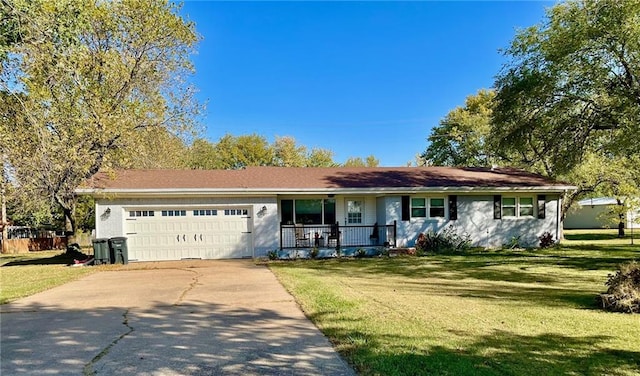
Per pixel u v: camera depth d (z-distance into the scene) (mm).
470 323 5547
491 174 19000
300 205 16609
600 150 16094
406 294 7703
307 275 10352
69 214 17625
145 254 14500
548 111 14312
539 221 17594
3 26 10438
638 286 6492
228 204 15016
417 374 3742
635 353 4383
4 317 6234
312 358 4230
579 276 10195
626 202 17578
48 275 11273
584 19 12812
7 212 25969
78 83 13016
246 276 10305
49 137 11812
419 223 16609
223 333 5176
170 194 14352
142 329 5426
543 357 4238
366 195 16766
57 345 4785
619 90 13211
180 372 3898
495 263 12859
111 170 14320
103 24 17047
